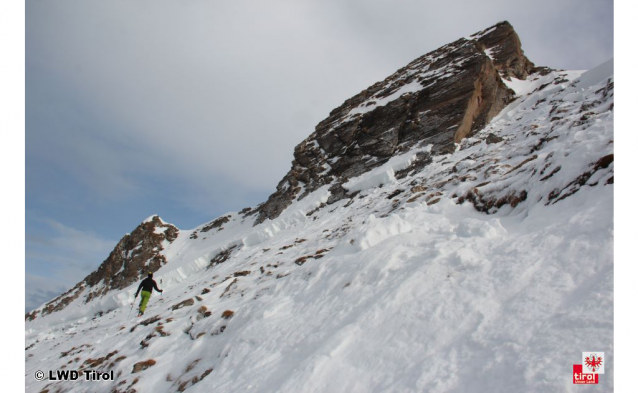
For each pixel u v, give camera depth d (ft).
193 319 33.99
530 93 101.19
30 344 95.96
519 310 13.97
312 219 84.23
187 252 138.72
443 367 12.90
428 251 22.13
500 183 28.99
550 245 17.17
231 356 22.76
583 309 12.37
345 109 131.95
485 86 93.97
